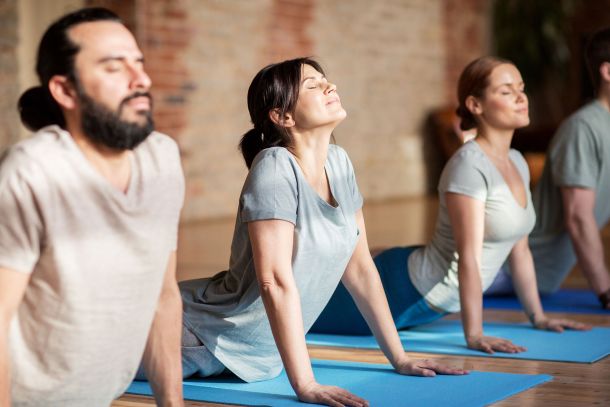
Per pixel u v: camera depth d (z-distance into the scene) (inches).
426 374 129.4
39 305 83.7
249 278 126.5
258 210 117.5
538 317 167.2
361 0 490.6
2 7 323.9
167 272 93.0
